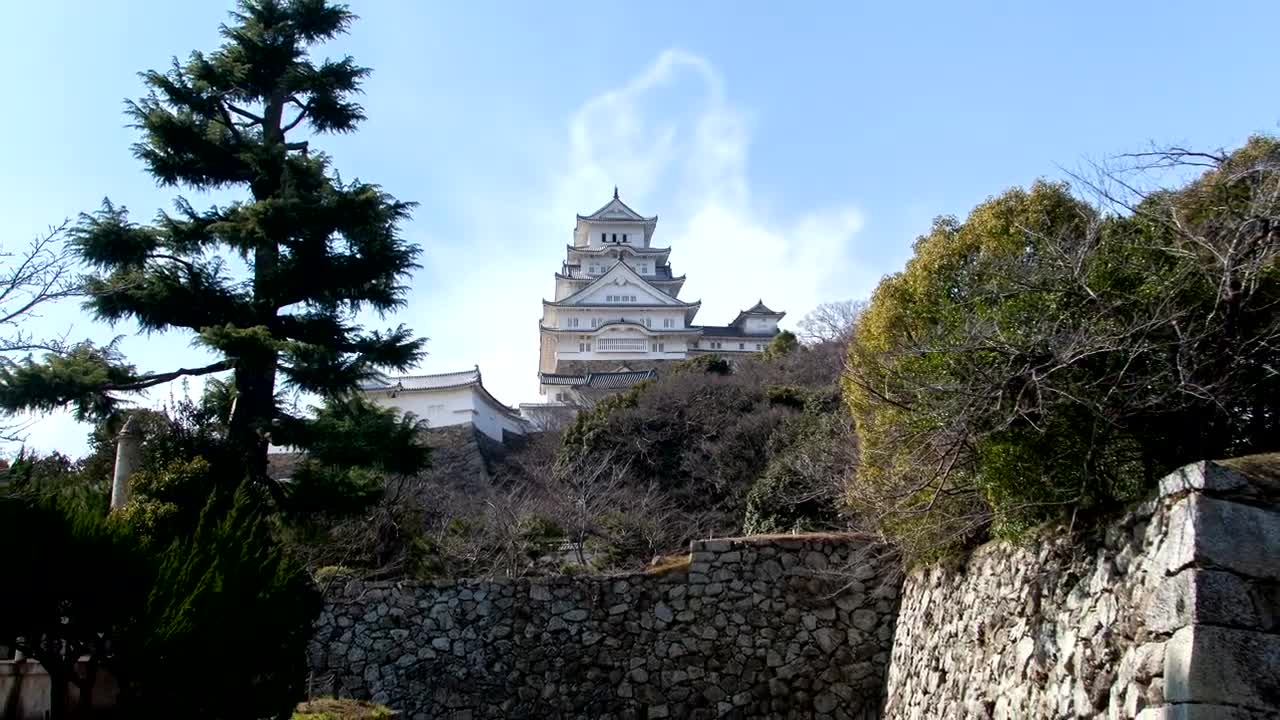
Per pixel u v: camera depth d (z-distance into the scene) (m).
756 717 12.77
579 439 30.64
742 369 36.84
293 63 15.20
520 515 23.56
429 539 21.16
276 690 8.85
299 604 9.70
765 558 13.40
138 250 13.55
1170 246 6.29
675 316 62.44
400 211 14.95
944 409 6.87
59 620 7.80
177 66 14.76
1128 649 5.60
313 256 14.41
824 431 18.06
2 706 8.45
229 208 14.55
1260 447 6.45
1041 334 6.23
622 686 13.23
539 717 13.27
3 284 8.49
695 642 13.23
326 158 14.95
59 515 7.88
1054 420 6.45
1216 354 5.93
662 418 30.16
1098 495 6.57
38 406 12.78
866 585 12.97
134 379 13.24
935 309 9.23
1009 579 7.85
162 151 14.70
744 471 26.88
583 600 13.71
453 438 39.25
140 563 8.17
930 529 8.91
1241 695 4.76
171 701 7.74
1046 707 6.68
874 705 12.53
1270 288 6.04
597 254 69.50
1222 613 4.91
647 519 23.97
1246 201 6.20
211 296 14.16
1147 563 5.57
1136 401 6.10
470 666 13.66
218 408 14.13
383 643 13.86
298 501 14.23
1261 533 5.04
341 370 14.20
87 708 8.22
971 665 8.54
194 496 11.98
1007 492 7.01
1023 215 8.84
